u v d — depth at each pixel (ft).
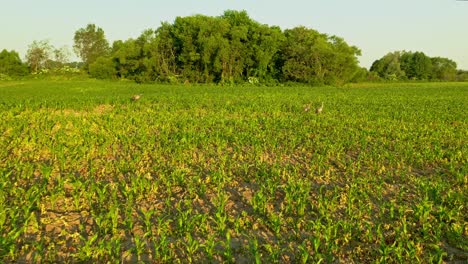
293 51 244.42
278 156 46.96
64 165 40.73
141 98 108.37
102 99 101.60
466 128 67.97
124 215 30.07
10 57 299.79
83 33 398.01
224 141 52.29
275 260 23.56
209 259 23.71
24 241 25.91
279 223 27.09
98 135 55.98
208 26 245.65
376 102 109.81
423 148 52.21
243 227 28.35
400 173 41.68
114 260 23.63
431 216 30.32
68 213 30.40
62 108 85.61
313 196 34.53
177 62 262.47
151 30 264.11
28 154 44.96
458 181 38.37
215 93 141.49
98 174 39.78
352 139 57.16
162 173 38.78
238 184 37.63
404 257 24.52
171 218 29.73
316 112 86.89
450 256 24.79
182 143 51.57
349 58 249.14
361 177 39.81
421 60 379.96
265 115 82.38
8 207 29.86
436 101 115.55
